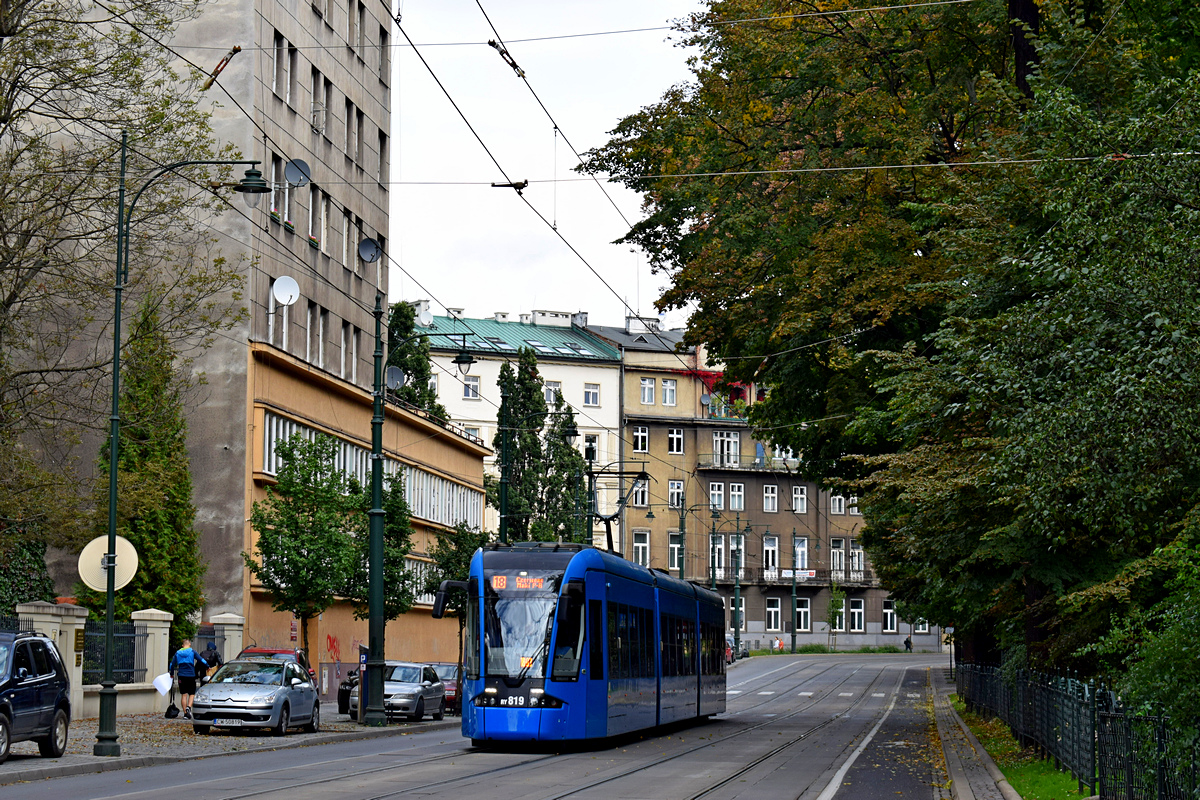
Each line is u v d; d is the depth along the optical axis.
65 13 30.06
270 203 42.56
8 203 28.66
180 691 31.56
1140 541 18.55
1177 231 12.00
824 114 30.52
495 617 23.94
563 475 77.94
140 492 31.16
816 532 104.38
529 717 23.31
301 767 20.08
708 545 100.75
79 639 29.41
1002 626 25.88
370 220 52.56
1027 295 20.25
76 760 20.20
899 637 106.94
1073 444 12.41
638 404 99.19
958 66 29.44
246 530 40.22
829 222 29.91
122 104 30.03
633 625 26.89
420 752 23.58
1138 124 12.90
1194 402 11.66
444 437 60.22
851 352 27.95
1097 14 25.66
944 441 21.41
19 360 35.16
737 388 34.62
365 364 51.47
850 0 30.05
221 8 41.22
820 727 34.38
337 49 49.06
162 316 35.03
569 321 102.44
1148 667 11.58
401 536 37.72
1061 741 17.91
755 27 30.73
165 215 31.36
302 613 34.41
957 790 16.81
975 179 21.77
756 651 95.88
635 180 33.94
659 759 22.66
